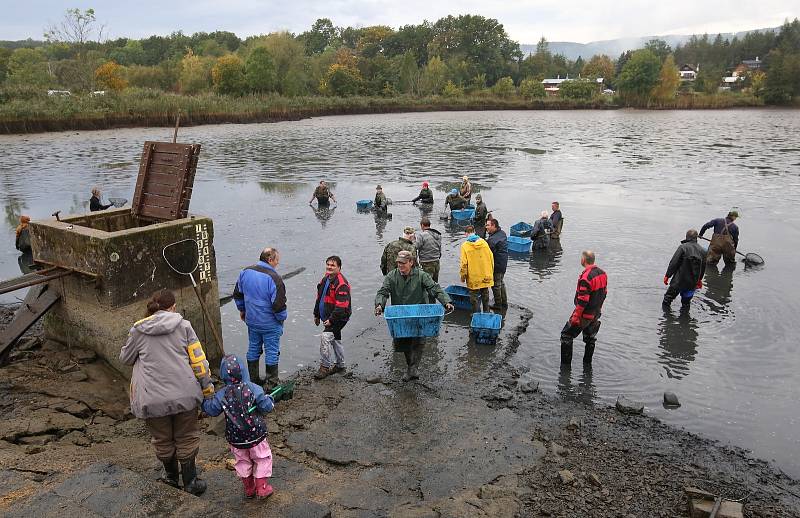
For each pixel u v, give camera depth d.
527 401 7.74
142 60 137.88
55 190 24.22
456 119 74.00
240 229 17.75
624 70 103.44
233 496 5.16
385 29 149.50
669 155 36.88
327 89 94.62
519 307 11.29
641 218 19.53
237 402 4.89
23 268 13.56
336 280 8.19
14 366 7.32
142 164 8.67
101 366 7.42
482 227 17.92
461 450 6.41
